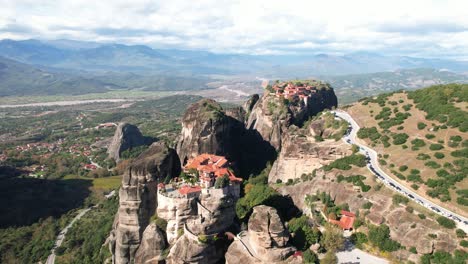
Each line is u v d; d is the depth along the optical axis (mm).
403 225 116562
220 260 130125
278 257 112438
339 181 144875
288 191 162125
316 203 142375
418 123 167625
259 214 116500
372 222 123188
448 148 145000
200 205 136750
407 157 147250
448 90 182875
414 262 109188
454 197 121188
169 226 140875
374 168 147250
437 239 109312
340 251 118625
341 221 129250
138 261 140500
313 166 175125
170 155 161375
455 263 102562
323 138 185875
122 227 153250
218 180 144625
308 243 121812
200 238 126438
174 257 128625
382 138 165875
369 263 112062
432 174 133500
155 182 152875
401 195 126000
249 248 118688
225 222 136875
